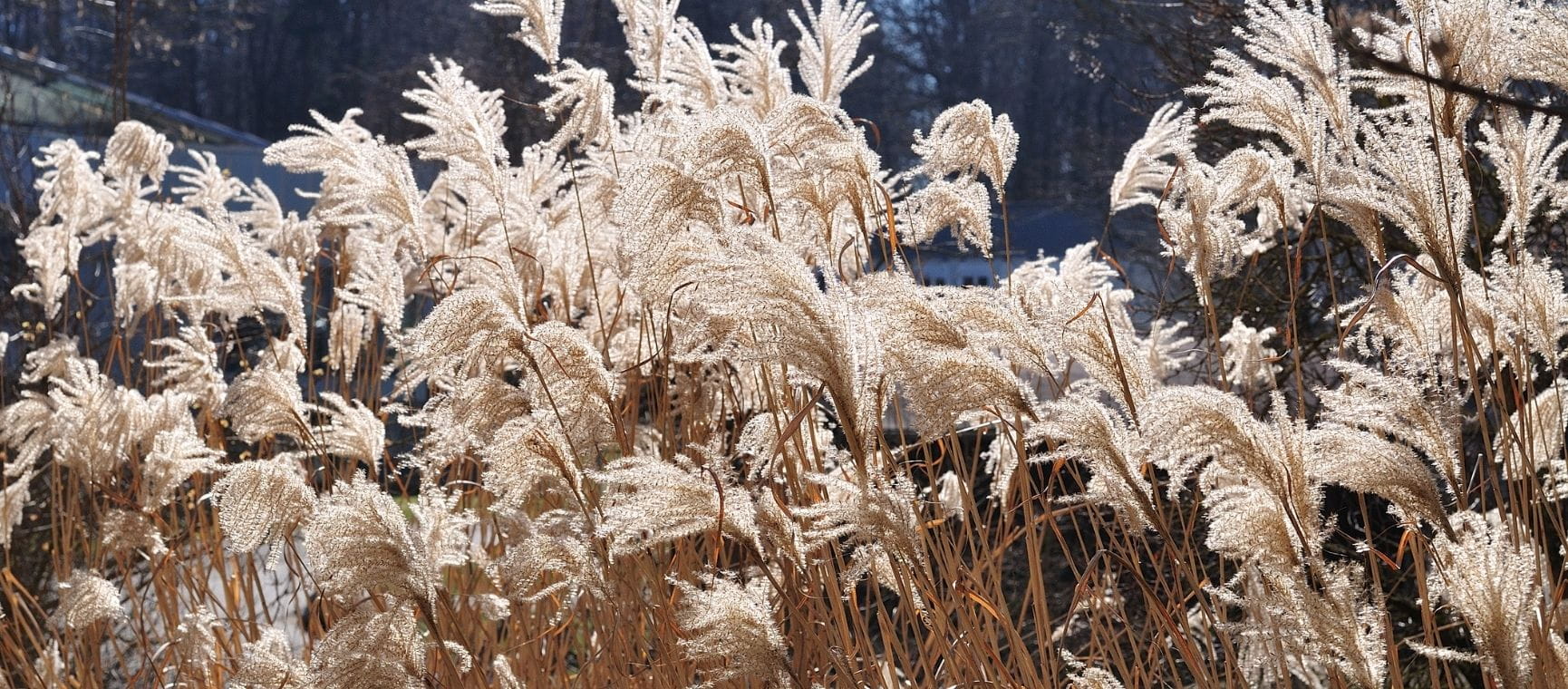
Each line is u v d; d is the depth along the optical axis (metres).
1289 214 3.64
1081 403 2.41
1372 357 3.67
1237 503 2.34
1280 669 2.80
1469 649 4.20
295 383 3.86
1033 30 23.05
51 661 4.37
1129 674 3.19
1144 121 10.08
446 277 4.90
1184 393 2.23
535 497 4.17
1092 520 3.32
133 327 5.31
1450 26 2.65
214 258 4.28
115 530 4.28
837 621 2.95
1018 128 23.78
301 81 32.69
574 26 22.50
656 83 4.11
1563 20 2.60
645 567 3.28
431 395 3.91
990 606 2.92
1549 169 2.77
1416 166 2.59
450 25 28.58
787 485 3.22
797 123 3.35
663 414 3.71
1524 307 2.72
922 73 26.42
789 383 3.29
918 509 2.92
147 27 17.83
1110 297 4.13
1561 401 2.78
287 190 12.67
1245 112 2.96
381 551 2.69
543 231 4.34
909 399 2.58
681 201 3.00
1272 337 5.48
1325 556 4.65
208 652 4.02
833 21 4.05
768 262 2.40
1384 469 2.19
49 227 6.12
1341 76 2.79
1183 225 3.26
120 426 4.39
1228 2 7.33
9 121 10.22
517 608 3.89
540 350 3.12
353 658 2.72
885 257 3.50
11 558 6.28
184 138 14.11
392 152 3.98
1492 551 1.98
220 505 3.27
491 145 3.95
